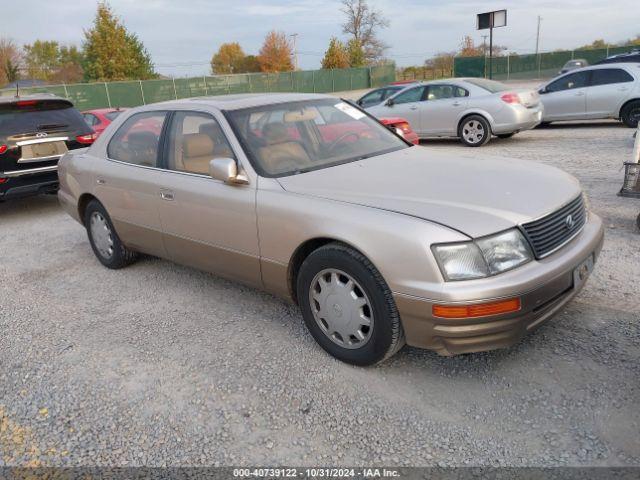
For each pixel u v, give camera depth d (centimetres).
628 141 1084
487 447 264
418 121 1287
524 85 3475
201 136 413
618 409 280
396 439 275
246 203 367
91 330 418
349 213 314
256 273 380
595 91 1308
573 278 310
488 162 389
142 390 332
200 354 369
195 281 501
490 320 279
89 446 286
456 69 4203
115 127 518
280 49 6731
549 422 277
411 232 286
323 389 319
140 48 4750
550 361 326
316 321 349
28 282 536
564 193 334
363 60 6244
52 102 809
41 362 374
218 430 292
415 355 346
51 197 956
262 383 330
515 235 290
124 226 495
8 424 309
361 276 308
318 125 432
